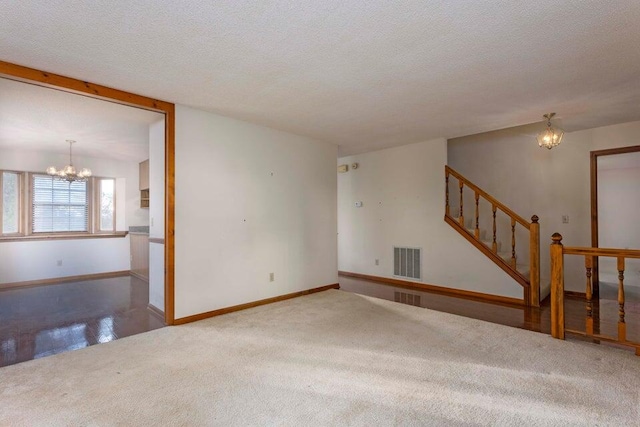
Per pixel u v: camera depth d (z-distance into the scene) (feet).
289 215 15.55
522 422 6.02
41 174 19.48
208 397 6.89
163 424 6.02
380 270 19.89
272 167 14.84
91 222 21.22
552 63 8.63
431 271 17.48
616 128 14.76
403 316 12.44
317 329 11.02
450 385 7.35
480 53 8.09
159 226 12.61
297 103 11.58
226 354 9.04
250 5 6.15
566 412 6.31
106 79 9.52
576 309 13.44
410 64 8.64
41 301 14.84
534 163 17.12
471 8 6.30
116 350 9.32
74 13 6.35
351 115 12.98
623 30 7.09
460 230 16.30
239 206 13.50
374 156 20.25
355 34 7.20
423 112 12.64
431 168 17.47
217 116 12.81
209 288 12.44
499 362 8.49
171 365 8.38
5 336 10.51
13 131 14.64
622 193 23.62
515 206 17.72
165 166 11.57
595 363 8.39
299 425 5.97
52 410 6.44
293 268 15.66
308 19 6.63
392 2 6.09
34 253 18.81
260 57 8.23
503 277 14.94
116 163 22.04
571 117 13.52
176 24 6.77
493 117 13.33
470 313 12.91
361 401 6.73
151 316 12.53
